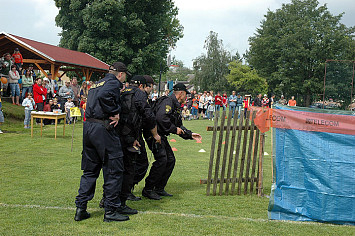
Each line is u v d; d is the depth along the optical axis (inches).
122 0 1277.1
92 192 161.5
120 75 165.6
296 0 1942.7
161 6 1434.5
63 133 454.3
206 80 2203.5
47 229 144.9
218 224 155.9
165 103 198.4
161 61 1417.3
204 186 233.3
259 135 209.5
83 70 952.3
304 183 170.4
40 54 758.5
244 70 2194.9
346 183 166.4
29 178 238.1
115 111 156.3
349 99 967.6
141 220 159.2
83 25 1357.0
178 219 161.2
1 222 151.9
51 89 665.0
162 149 195.5
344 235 149.2
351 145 169.3
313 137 172.1
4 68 669.9
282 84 1887.3
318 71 1822.1
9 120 560.4
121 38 1306.6
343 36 1801.2
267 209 183.5
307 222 166.4
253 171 211.2
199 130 621.0
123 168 163.6
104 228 147.5
